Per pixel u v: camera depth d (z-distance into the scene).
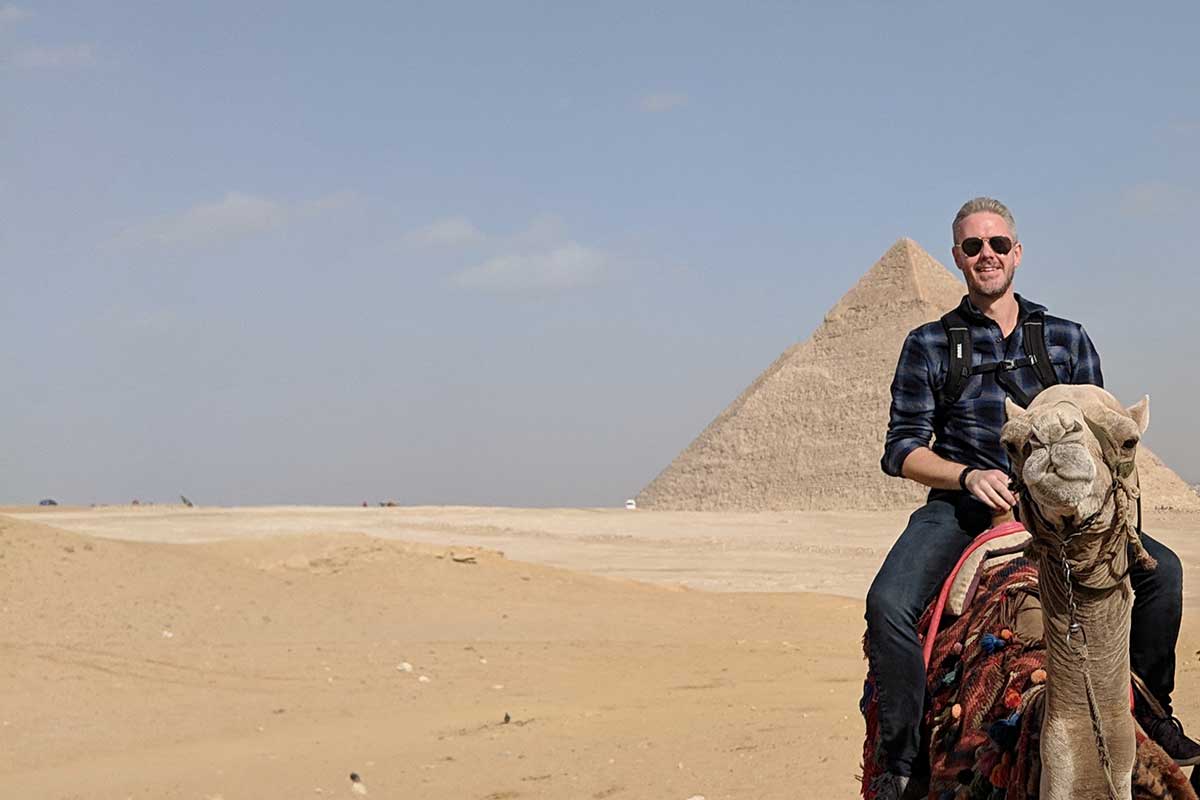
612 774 10.28
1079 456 3.40
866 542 64.19
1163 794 4.07
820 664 18.44
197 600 21.22
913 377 5.64
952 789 4.48
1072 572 3.63
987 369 5.53
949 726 4.66
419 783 10.37
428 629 21.45
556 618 23.30
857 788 9.24
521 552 55.03
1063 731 3.83
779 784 9.51
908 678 4.98
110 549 22.80
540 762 11.00
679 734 12.17
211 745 12.86
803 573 42.72
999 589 4.83
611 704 14.87
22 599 19.67
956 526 5.34
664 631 22.28
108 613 19.70
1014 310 5.64
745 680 16.83
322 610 22.14
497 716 14.13
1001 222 5.56
